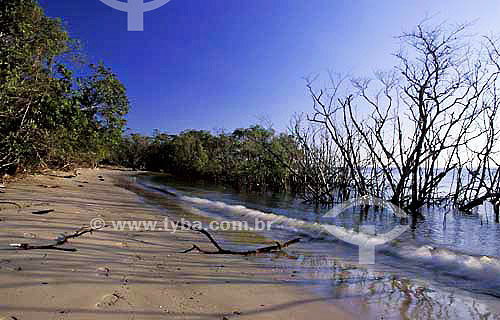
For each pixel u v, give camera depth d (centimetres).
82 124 1683
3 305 268
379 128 1533
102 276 362
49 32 1359
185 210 1141
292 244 671
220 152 3753
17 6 1172
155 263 443
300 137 1945
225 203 1446
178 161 4916
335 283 421
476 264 513
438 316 325
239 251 578
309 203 1691
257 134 2923
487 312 337
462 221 1207
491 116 1466
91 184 1822
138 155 6725
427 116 1423
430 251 621
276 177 2531
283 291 376
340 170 1848
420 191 1444
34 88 1187
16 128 1171
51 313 263
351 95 1593
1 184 1142
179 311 292
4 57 1045
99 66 2050
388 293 389
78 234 535
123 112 2189
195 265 457
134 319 266
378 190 1697
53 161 1911
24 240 468
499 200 1322
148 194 1689
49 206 823
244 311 308
